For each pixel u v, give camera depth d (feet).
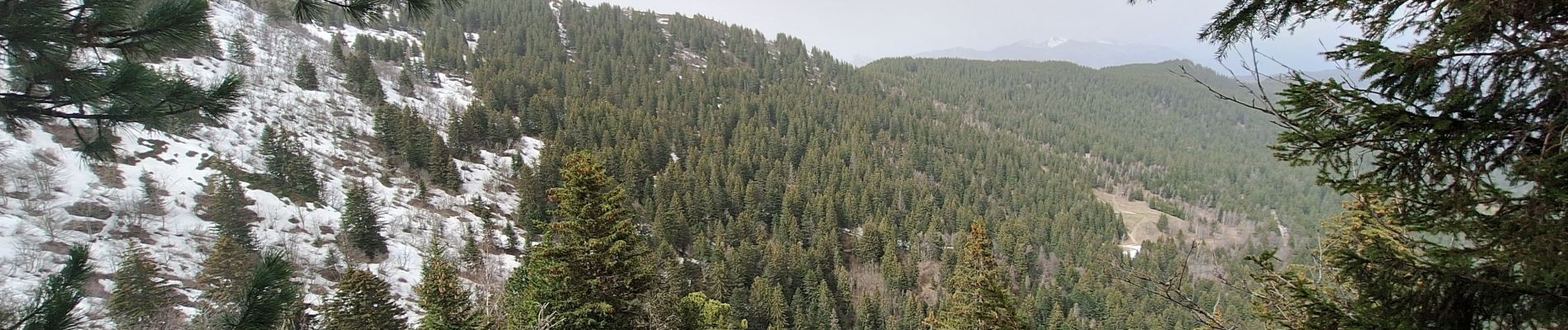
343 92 281.95
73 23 11.36
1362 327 14.14
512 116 300.81
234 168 161.79
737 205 254.68
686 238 209.77
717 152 322.55
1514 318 12.95
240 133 193.57
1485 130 11.47
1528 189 12.69
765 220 254.88
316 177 181.68
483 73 369.30
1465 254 12.41
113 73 11.98
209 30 13.30
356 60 290.97
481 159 252.01
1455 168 11.75
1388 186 12.69
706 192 239.50
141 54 13.17
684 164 317.01
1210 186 476.54
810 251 202.28
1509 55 12.01
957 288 49.83
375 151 224.94
